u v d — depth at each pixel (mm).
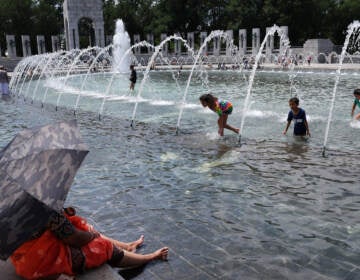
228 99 16500
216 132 9508
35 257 3139
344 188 5578
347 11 64500
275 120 10859
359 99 10258
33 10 70375
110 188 5926
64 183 2930
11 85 26625
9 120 12172
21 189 2803
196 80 28781
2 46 70375
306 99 15414
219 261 3824
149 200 5426
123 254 3744
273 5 63281
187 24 73688
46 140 3141
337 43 67062
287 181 5941
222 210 5008
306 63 44688
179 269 3711
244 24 65938
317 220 4625
